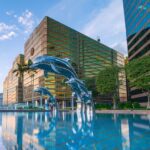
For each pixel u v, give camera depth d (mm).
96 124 17953
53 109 46125
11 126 17344
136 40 71500
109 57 127500
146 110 34281
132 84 44156
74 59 100688
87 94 32219
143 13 65875
